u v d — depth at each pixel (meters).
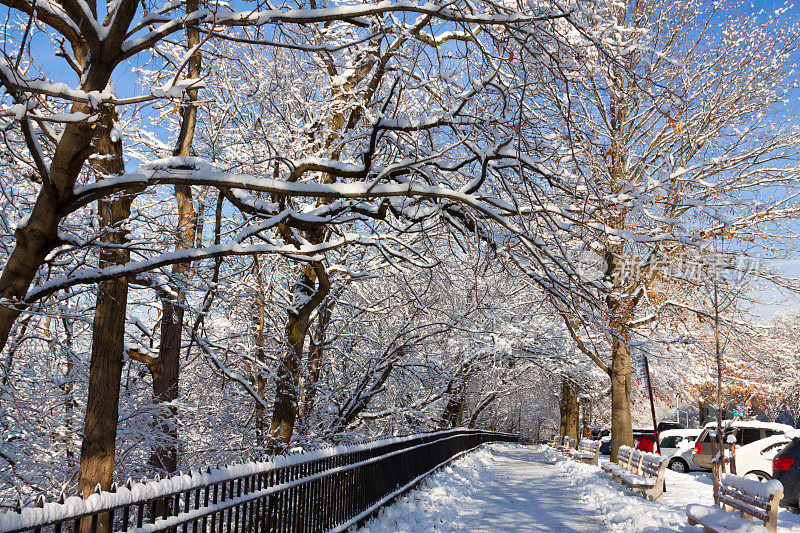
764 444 17.02
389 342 17.61
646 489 12.19
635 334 17.69
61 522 3.17
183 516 4.38
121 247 6.59
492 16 6.71
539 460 25.59
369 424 19.89
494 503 11.92
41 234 5.85
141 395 11.55
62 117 5.44
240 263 14.45
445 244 15.23
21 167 9.07
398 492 11.19
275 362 14.54
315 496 7.37
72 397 10.96
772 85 18.80
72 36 6.45
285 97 12.48
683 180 16.08
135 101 5.92
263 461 5.99
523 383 37.78
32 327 10.59
